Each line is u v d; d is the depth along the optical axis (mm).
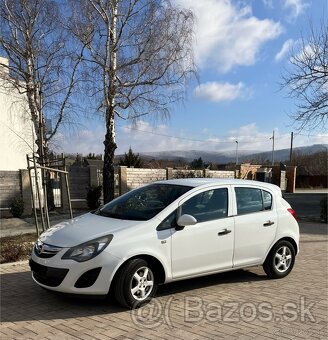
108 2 13398
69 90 15375
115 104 13898
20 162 20828
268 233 6895
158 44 13586
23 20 14062
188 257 5910
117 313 5250
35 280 5602
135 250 5395
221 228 6293
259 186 7059
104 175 14383
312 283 6789
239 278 7039
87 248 5230
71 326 4836
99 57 13688
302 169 64750
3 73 14406
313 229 13523
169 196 6199
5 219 14422
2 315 5191
